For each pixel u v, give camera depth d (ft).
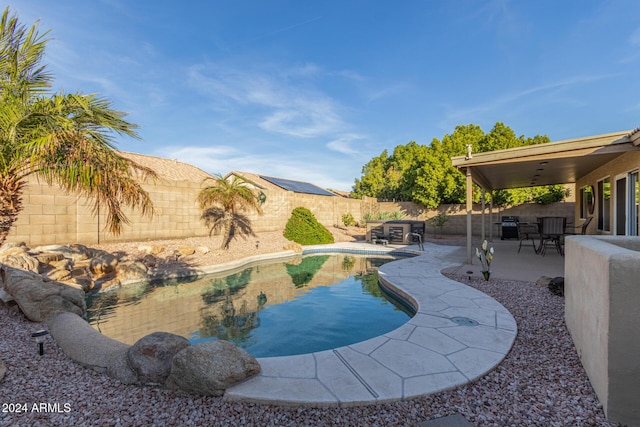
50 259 23.09
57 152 14.33
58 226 29.01
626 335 7.38
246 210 48.42
